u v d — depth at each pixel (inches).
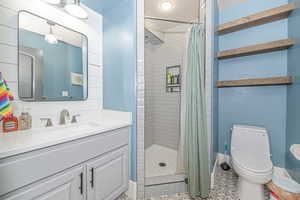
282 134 63.9
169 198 54.3
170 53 83.4
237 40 74.0
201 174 51.8
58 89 52.7
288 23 60.4
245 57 72.7
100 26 68.1
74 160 37.0
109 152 47.7
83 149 39.2
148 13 69.5
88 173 40.6
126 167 54.3
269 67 66.4
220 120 81.7
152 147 84.6
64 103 54.8
